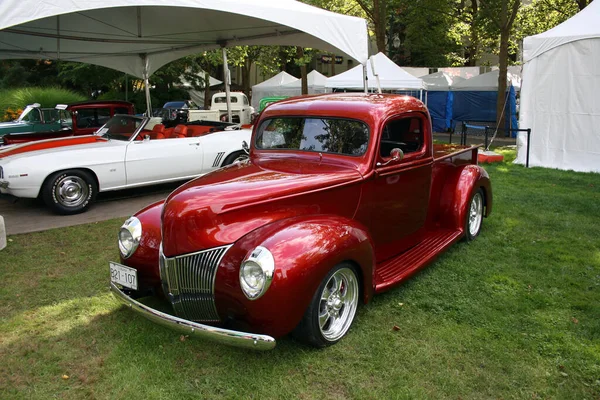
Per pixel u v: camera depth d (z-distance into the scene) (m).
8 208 7.87
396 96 4.62
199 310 3.33
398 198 4.40
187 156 8.48
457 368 3.23
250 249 3.11
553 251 5.46
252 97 26.81
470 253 5.42
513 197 8.05
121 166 7.78
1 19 5.29
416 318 3.91
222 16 9.20
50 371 3.23
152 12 8.96
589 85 10.46
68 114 13.21
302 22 7.86
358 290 3.66
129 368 3.24
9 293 4.44
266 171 3.97
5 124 12.60
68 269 5.04
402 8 24.67
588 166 10.68
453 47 29.94
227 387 3.05
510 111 19.42
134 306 3.35
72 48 11.71
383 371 3.20
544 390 3.01
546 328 3.75
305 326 3.26
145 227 3.80
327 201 3.75
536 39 11.09
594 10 10.91
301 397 2.96
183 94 27.23
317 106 4.39
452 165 5.50
